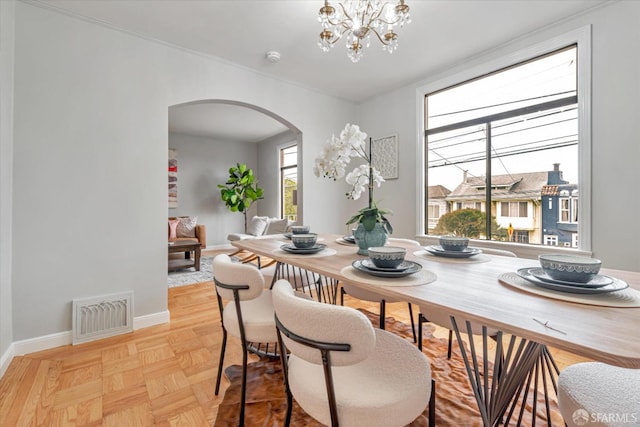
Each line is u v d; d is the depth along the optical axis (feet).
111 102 7.54
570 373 2.70
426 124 11.23
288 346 2.69
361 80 11.14
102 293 7.40
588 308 2.39
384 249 3.95
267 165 23.26
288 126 11.73
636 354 1.64
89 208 7.25
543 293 2.72
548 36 7.84
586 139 7.22
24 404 4.80
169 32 7.95
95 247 7.32
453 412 4.64
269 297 5.40
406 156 11.61
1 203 5.91
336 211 12.87
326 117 12.35
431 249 4.98
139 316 7.89
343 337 2.27
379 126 12.56
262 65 9.89
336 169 5.07
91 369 5.87
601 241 7.04
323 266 4.02
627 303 2.47
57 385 5.33
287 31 7.99
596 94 7.07
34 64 6.60
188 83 8.80
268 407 4.72
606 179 6.96
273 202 22.66
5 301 6.05
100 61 7.40
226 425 4.35
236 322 4.38
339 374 2.98
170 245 14.06
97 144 7.34
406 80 11.14
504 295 2.74
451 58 9.52
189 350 6.65
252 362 6.09
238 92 9.86
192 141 21.59
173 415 4.58
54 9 6.82
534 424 4.13
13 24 6.34
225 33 8.04
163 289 8.25
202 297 10.50
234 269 4.10
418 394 2.72
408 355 3.25
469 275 3.49
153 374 5.69
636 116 6.55
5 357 5.95
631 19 6.59
